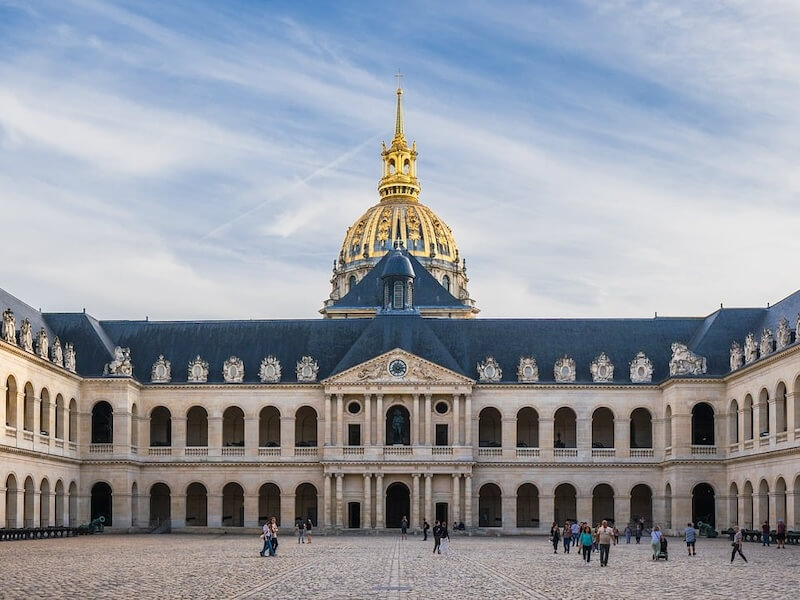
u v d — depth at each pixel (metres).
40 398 124.00
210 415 144.38
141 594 50.94
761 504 121.31
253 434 143.75
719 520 133.62
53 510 127.12
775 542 107.88
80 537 120.31
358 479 141.38
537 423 148.38
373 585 57.12
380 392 141.25
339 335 151.00
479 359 147.50
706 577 63.50
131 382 140.12
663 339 148.50
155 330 151.88
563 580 61.22
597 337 149.25
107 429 143.75
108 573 63.66
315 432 149.38
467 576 63.91
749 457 123.94
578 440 142.62
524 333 150.25
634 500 146.25
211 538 122.00
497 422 149.25
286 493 142.62
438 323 152.12
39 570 65.75
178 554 85.44
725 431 134.75
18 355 115.69
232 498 149.75
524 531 139.88
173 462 143.12
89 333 144.62
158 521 146.75
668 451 138.75
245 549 94.88
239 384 144.12
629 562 78.50
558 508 147.62
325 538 126.19
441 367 141.38
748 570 69.50
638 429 147.38
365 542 114.06
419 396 141.62
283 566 71.62
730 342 140.38
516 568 71.38
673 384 136.75
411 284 157.12
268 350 149.25
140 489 142.62
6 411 114.94
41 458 123.12
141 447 143.38
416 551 94.06
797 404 111.25
